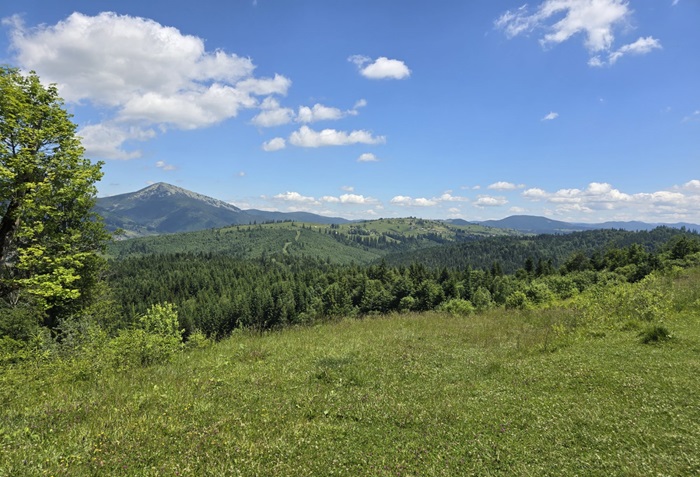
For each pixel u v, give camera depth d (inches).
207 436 251.0
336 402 321.1
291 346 567.8
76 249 909.2
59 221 842.8
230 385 374.3
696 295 722.8
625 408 269.4
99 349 482.6
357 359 475.8
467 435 250.1
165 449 234.7
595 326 573.3
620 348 438.6
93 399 333.4
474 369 426.3
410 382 382.9
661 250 3255.4
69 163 801.6
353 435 256.5
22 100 741.3
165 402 321.1
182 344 572.4
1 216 711.7
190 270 6776.6
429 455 225.1
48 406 316.5
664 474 186.1
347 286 4977.9
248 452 228.4
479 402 313.0
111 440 245.4
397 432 260.2
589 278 1919.3
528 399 309.0
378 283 4913.9
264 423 276.7
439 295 3846.0
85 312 1052.5
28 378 403.9
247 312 4345.5
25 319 1003.3
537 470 200.8
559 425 252.7
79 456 222.2
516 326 714.8
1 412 300.5
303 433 257.4
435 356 489.7
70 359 466.0
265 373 415.8
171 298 5221.5
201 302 4970.5
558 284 1831.9
